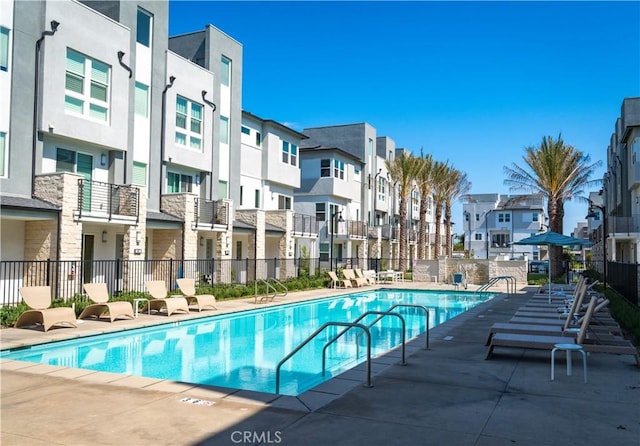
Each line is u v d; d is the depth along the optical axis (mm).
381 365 8414
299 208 40188
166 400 6281
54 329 12594
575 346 7566
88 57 18750
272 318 17859
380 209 48938
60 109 17562
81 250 17391
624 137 34438
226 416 5656
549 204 35750
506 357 9094
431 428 5281
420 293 28141
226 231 25219
